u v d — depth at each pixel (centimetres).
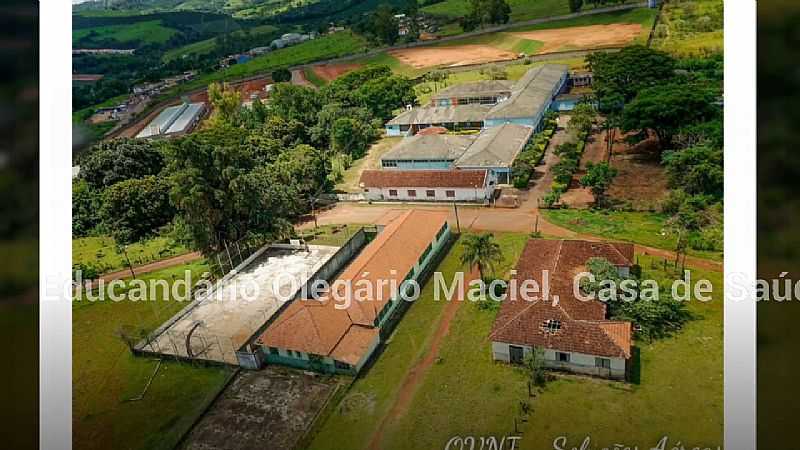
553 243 3556
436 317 3338
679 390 2572
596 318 2859
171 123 6675
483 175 4878
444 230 4184
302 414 2727
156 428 2739
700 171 4072
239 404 2831
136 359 3266
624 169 4959
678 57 6031
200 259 4512
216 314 3619
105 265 4525
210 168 4128
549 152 5566
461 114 6512
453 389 2764
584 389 2653
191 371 3112
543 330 2800
